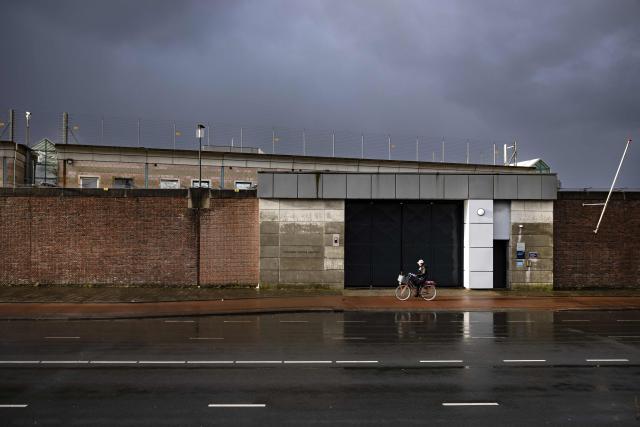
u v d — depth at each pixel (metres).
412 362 13.89
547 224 29.58
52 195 29.58
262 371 12.93
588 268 30.38
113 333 18.06
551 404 10.46
